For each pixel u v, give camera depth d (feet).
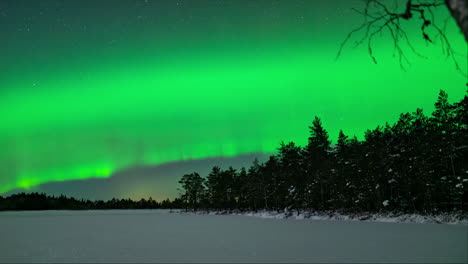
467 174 139.85
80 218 299.38
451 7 9.07
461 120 144.97
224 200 429.38
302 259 52.75
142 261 54.60
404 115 183.11
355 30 11.60
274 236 94.12
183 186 506.89
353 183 205.57
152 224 179.11
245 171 414.00
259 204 389.60
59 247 77.41
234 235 100.27
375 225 128.98
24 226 176.14
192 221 211.41
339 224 142.41
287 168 278.87
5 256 64.28
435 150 155.02
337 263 48.44
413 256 52.75
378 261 49.16
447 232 92.17
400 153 175.32
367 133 214.69
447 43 10.91
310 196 253.24
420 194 169.99
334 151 250.78
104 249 71.41
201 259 55.11
